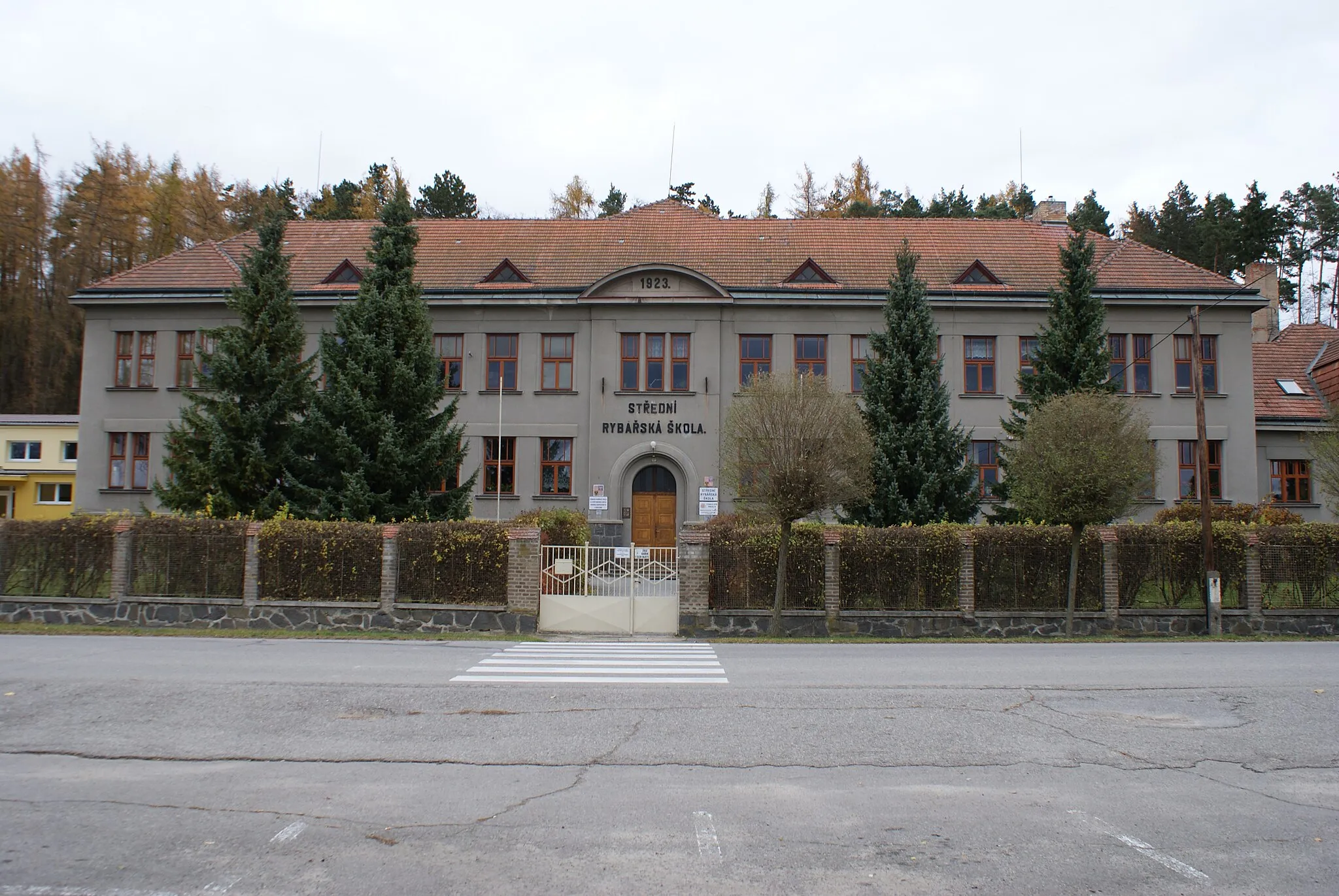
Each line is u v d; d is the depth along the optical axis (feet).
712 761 26.58
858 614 63.77
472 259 115.44
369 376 75.25
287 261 85.61
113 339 109.29
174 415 107.65
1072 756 27.35
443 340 107.86
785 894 17.11
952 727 30.96
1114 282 108.78
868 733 30.17
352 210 193.06
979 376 107.04
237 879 17.51
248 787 23.49
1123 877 18.10
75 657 45.93
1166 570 66.74
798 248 116.78
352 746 27.78
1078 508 62.69
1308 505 110.32
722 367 105.81
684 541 64.28
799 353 106.52
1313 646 57.93
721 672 43.62
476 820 21.12
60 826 20.38
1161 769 26.08
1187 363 107.34
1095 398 67.46
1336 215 203.00
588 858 18.83
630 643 58.70
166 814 21.26
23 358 166.91
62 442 139.64
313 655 48.57
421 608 63.16
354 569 63.52
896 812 22.04
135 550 63.67
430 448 75.41
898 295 85.87
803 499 62.39
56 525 64.08
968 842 20.01
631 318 106.32
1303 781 24.97
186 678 39.01
